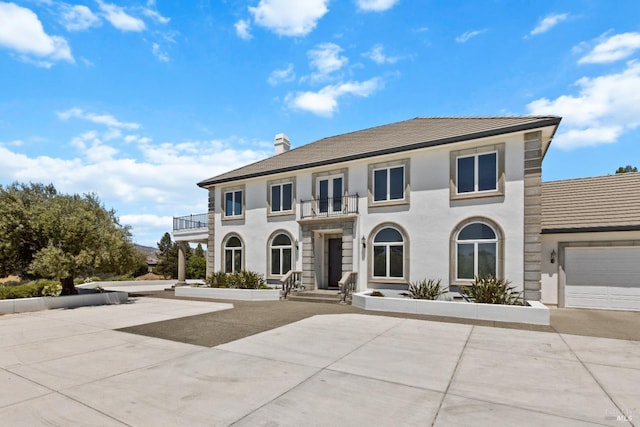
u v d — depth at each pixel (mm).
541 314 9305
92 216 13484
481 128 12609
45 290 14133
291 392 4625
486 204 12336
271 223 17641
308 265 16172
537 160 11602
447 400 4379
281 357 6270
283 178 17453
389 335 8000
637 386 4879
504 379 5145
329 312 11242
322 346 7035
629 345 7168
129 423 3756
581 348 6922
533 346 7066
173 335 8016
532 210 11586
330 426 3689
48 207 13328
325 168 15891
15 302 11516
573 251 12727
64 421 3809
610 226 11883
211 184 19688
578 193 14336
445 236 12969
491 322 9562
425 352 6605
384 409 4105
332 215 15602
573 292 12617
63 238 12828
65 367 5688
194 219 21500
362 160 14781
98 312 11445
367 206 14742
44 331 8492
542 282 13008
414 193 13695
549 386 4867
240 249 18750
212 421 3799
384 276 14188
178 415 3943
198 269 34938
